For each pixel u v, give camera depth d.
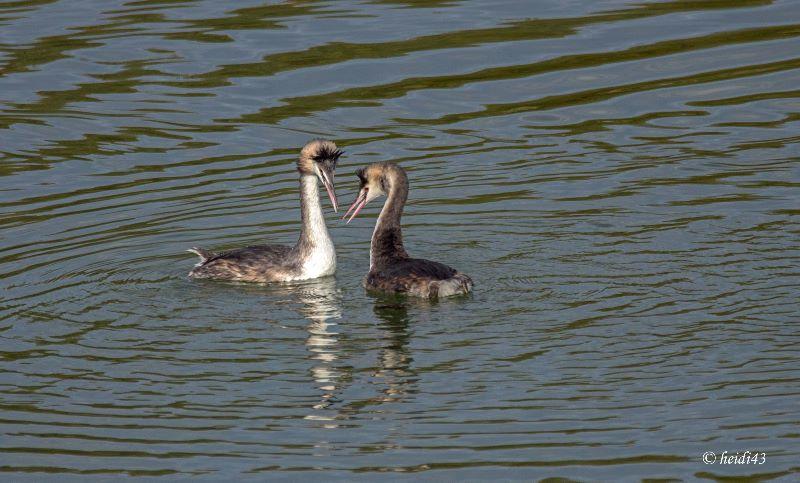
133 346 13.97
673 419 12.00
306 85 23.30
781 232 16.86
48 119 22.08
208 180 19.91
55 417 12.38
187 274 16.52
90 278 16.23
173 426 12.18
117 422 12.30
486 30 25.34
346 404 12.49
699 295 14.87
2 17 26.56
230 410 12.47
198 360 13.56
